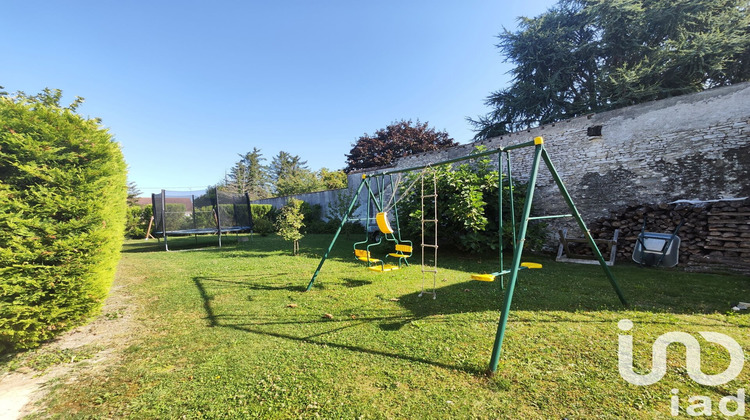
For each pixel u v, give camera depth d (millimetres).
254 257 8242
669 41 12492
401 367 2375
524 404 1903
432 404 1919
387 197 13125
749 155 5754
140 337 3145
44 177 2854
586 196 7781
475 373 2262
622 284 4707
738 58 12195
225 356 2645
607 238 7027
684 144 6449
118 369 2492
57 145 3059
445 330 3061
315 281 5320
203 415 1870
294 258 7969
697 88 12750
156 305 4188
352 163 27594
